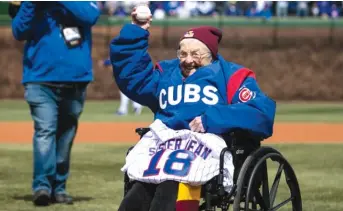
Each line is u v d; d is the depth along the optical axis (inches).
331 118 2030.0
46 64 791.7
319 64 3302.2
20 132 1622.8
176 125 558.3
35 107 794.2
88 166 1088.2
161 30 3516.2
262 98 552.4
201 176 518.9
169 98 565.9
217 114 541.0
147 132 567.5
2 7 3415.4
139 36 571.2
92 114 2202.3
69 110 815.1
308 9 3941.9
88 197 845.2
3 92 3245.6
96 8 804.6
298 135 1536.7
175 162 526.0
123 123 1833.2
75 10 786.2
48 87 795.4
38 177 791.7
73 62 799.1
